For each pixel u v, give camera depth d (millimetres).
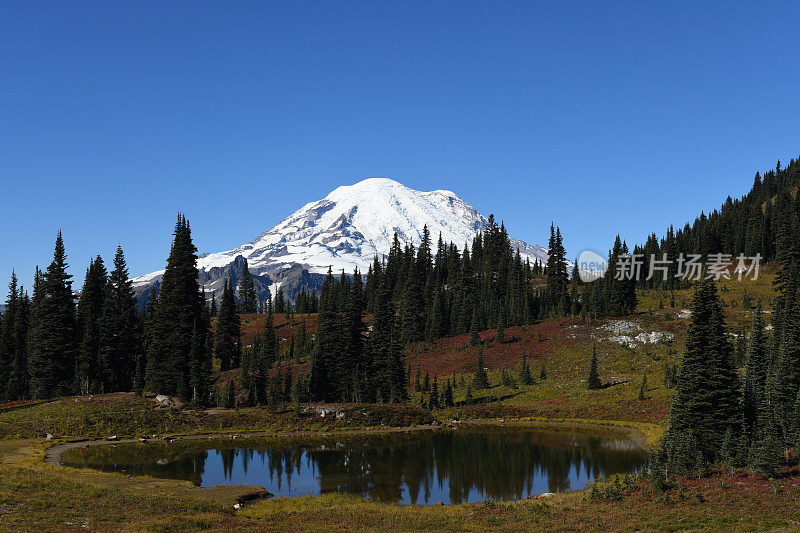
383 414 83875
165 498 36688
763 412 46406
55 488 35656
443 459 58625
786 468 40031
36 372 85312
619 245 169125
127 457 57000
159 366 85750
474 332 132875
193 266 91688
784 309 85438
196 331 87062
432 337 146125
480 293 167625
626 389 95438
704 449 45906
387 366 97188
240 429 75812
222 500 38469
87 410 73312
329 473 51719
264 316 188375
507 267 181750
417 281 155375
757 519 28250
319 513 34688
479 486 46781
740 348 89500
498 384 109188
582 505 36344
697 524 28203
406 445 67438
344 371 96312
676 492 36531
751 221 164625
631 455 59219
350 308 103188
